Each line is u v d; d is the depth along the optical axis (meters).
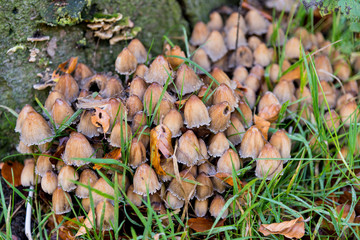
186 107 0.47
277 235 0.46
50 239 0.49
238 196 0.45
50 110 0.50
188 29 0.64
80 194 0.47
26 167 0.50
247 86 0.56
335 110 0.57
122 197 0.46
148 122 0.48
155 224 0.46
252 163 0.50
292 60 0.60
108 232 0.46
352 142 0.49
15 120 0.54
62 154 0.47
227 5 0.67
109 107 0.47
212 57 0.60
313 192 0.49
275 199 0.47
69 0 0.53
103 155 0.49
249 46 0.62
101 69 0.58
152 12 0.60
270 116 0.53
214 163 0.49
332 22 0.64
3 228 0.51
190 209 0.48
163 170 0.46
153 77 0.50
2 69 0.53
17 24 0.52
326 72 0.55
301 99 0.53
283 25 0.65
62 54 0.55
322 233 0.48
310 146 0.53
